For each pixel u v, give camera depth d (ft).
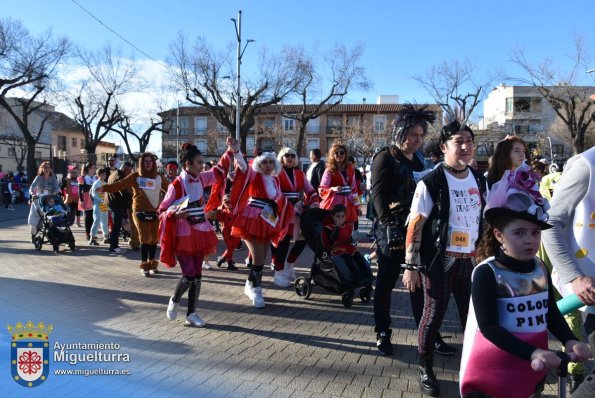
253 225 18.90
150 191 25.00
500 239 8.04
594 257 9.46
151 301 20.20
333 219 20.43
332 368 13.34
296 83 113.29
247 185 19.33
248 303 20.13
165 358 13.91
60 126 217.36
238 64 96.99
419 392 11.87
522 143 14.24
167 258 16.92
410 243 11.61
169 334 16.05
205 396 11.59
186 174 17.43
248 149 185.16
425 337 11.75
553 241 8.98
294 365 13.52
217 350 14.61
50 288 22.15
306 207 22.62
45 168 33.88
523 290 7.88
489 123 179.11
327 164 24.76
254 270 19.74
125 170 32.50
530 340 7.87
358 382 12.44
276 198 19.47
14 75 106.63
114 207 32.50
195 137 213.25
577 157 9.43
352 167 24.94
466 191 11.46
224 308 19.30
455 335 16.61
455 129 11.39
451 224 11.37
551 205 9.38
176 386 12.10
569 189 9.27
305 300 20.81
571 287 8.73
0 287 22.18
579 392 7.26
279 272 23.38
